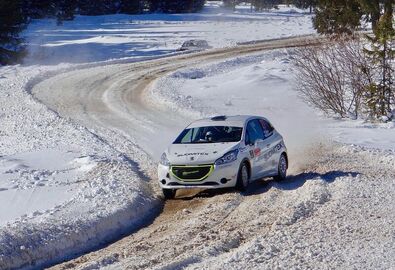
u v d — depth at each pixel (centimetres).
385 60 2870
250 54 5828
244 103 3431
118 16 11600
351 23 5200
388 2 4688
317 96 3069
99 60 5950
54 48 6869
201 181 1488
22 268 1030
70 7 10388
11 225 1180
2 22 5953
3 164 1991
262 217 1250
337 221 1177
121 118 3091
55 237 1126
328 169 1789
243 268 922
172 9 12750
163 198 1552
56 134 2622
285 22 10181
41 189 1609
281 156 1711
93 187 1590
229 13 12731
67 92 4041
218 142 1573
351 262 934
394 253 974
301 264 931
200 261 982
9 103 3581
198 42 6456
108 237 1227
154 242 1126
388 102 2859
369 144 2231
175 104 3394
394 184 1504
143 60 5719
